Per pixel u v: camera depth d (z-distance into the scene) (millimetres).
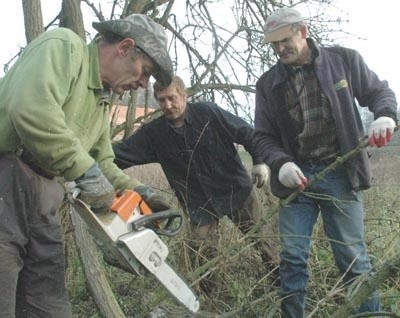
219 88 4688
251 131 3584
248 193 3756
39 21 3332
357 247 3064
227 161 3693
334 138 3068
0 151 2021
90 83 2119
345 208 3061
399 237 3654
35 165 2082
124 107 5145
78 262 3842
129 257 2096
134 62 2152
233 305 3502
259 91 3271
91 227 2111
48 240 2156
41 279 2180
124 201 2115
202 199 3750
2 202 1989
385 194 5516
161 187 5062
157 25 2197
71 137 1913
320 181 3080
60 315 2227
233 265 3609
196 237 3705
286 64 3053
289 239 3109
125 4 4348
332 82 3004
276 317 3396
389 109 2850
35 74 1887
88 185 1974
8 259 2000
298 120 3102
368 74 3061
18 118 1846
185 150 3639
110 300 2932
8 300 2014
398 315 2314
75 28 3533
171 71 2225
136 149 3711
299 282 3092
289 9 2967
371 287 2219
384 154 6820
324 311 3396
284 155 3055
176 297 2236
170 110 3459
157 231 2312
